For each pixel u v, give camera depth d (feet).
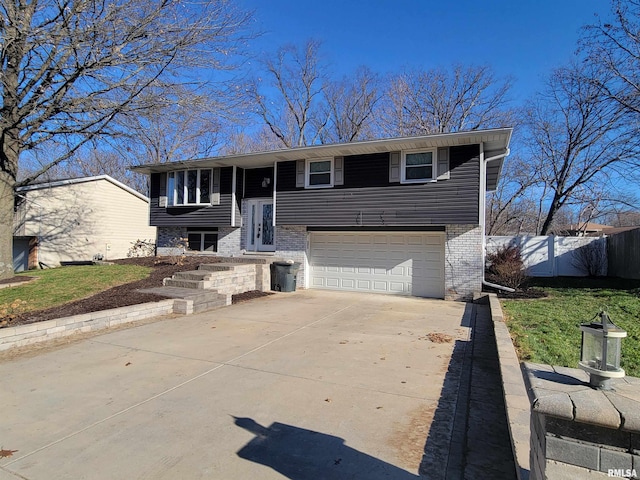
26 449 10.09
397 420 11.65
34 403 12.90
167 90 36.47
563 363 14.70
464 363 17.07
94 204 64.85
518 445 8.22
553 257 51.93
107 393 13.73
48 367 16.49
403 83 91.61
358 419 11.69
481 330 23.53
